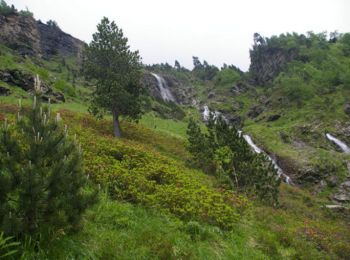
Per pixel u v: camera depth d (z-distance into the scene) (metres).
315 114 82.00
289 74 127.06
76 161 6.58
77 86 81.06
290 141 62.78
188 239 9.20
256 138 62.72
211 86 148.38
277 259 10.84
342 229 20.64
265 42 165.62
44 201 5.81
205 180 20.42
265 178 22.45
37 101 6.43
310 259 11.74
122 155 18.30
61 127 6.79
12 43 105.31
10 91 40.03
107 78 29.95
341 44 151.88
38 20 144.62
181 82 143.38
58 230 5.93
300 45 153.62
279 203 22.73
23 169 5.56
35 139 5.96
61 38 146.38
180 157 28.48
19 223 5.35
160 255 7.32
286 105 98.62
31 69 60.22
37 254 5.60
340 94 97.50
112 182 11.89
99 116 30.77
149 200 11.23
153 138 33.62
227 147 24.91
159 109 69.31
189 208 11.59
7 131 6.01
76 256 6.17
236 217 12.95
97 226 7.91
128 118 31.75
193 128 28.34
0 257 5.09
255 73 154.50
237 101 116.94
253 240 11.91
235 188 21.52
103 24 30.70
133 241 7.57
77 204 6.33
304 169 47.09
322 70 125.94
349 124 71.56
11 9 120.06
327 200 40.50
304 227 16.27
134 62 31.39
